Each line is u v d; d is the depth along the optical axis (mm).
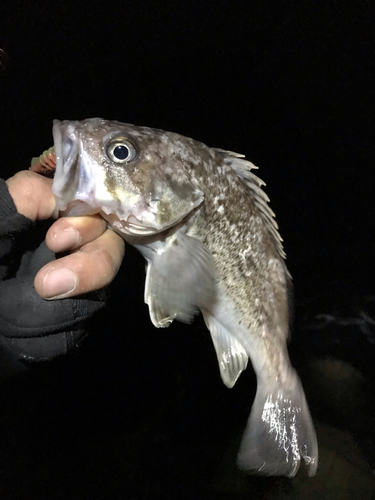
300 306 559
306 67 1013
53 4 979
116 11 1069
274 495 328
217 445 362
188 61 1053
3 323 192
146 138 228
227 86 1034
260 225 282
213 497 327
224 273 266
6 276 198
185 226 246
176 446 359
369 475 340
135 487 327
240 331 285
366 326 505
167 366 413
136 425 368
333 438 373
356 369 452
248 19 1076
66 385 363
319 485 333
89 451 343
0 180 177
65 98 969
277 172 869
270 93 1022
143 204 220
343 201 779
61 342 204
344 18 993
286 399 289
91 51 1019
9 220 173
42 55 939
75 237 181
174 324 445
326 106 977
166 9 1156
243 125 996
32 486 315
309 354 477
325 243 692
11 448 330
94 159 208
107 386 378
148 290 248
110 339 396
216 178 256
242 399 404
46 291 165
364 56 975
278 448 287
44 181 187
